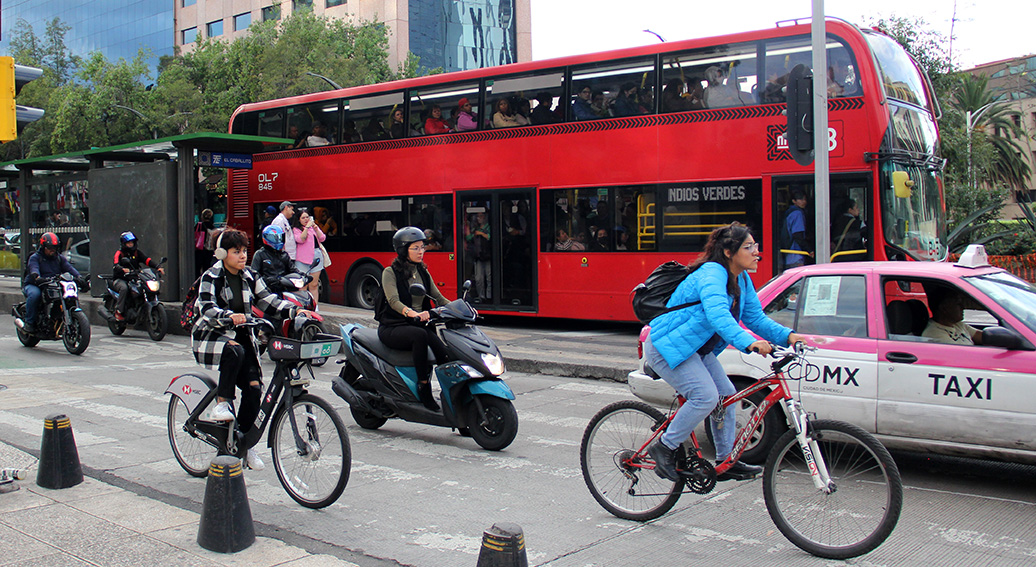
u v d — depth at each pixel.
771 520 5.21
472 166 15.41
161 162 16.06
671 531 5.03
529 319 17.25
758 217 12.61
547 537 4.93
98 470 6.30
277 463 5.60
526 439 7.52
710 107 13.07
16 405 8.82
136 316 14.50
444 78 15.76
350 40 50.03
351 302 17.06
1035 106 53.78
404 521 5.23
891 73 12.27
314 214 17.55
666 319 4.80
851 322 6.16
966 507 5.47
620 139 13.88
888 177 11.74
